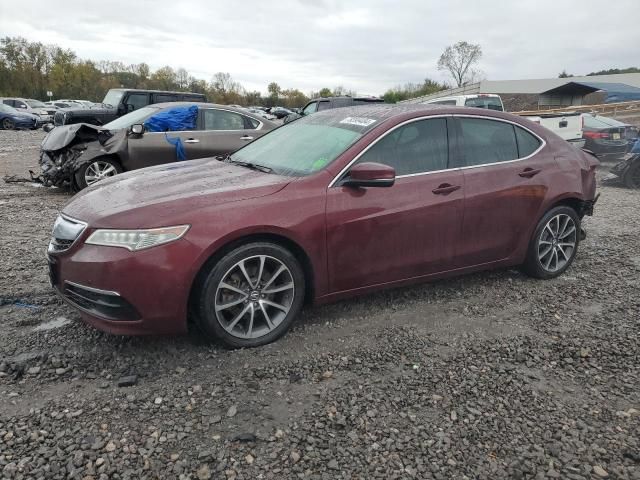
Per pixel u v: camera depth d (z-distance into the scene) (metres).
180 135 8.64
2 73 61.53
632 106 25.80
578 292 4.68
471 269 4.43
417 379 3.22
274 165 4.05
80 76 67.00
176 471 2.40
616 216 7.86
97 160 8.20
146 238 3.12
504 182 4.40
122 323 3.17
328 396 3.01
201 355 3.40
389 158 3.93
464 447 2.63
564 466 2.53
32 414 2.75
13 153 15.22
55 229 3.47
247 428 2.71
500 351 3.60
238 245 3.36
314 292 3.69
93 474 2.37
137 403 2.89
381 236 3.83
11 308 4.01
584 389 3.18
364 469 2.46
